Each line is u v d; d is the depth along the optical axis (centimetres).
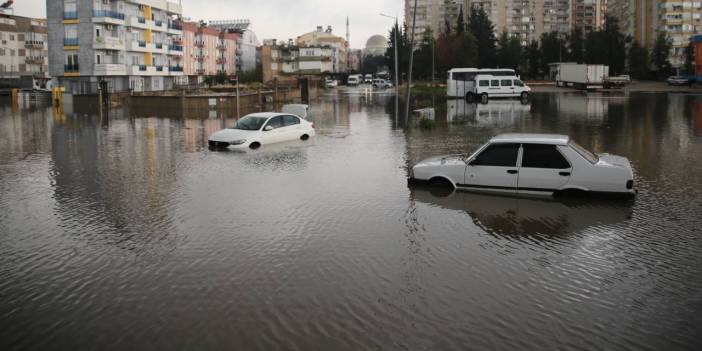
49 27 6359
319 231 974
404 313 645
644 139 2214
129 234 970
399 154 1920
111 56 6512
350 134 2589
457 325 614
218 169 1631
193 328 615
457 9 14238
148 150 2069
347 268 791
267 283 739
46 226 1028
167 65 7731
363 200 1206
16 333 614
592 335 592
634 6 12231
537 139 1250
